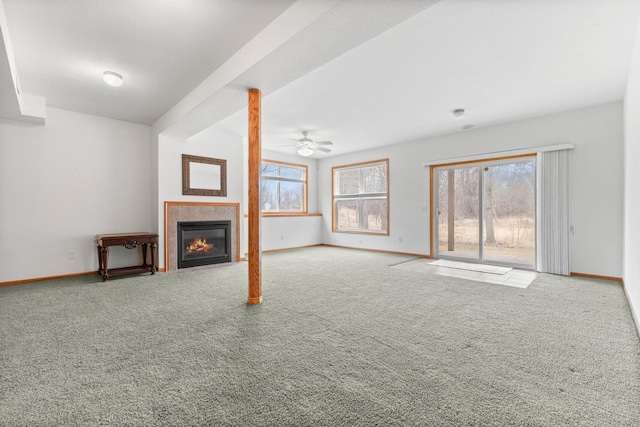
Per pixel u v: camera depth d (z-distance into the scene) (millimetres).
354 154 7832
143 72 3314
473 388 1724
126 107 4457
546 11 2311
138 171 5273
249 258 3273
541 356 2096
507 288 3885
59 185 4531
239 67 2871
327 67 3221
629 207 3402
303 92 3914
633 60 2902
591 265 4473
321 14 2018
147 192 5371
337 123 5285
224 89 3225
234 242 6039
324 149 6625
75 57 2986
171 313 2977
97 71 3293
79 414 1512
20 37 2615
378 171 7477
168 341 2346
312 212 8602
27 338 2396
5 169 4133
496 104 4352
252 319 2807
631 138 3207
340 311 3018
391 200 7074
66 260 4586
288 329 2572
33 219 4328
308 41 2328
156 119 5043
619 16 2365
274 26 2428
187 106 3941
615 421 1448
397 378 1829
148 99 4125
